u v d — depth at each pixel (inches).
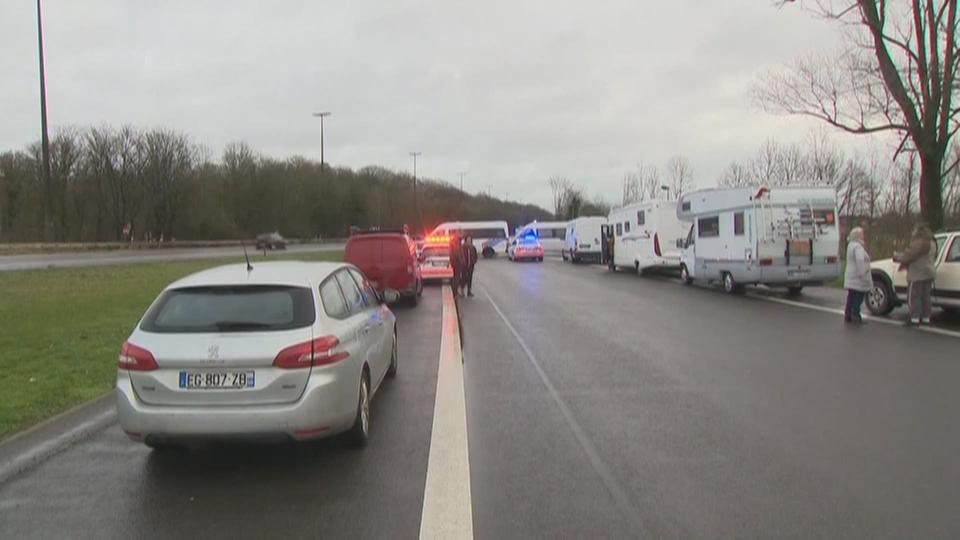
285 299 210.5
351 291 257.8
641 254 1051.9
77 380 317.1
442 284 969.5
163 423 195.2
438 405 273.6
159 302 212.4
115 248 2052.2
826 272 687.7
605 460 205.5
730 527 158.4
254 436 195.3
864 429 234.1
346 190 3671.3
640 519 163.3
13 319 499.5
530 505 172.4
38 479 197.0
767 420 246.2
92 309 564.1
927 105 745.0
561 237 2185.0
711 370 338.0
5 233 2363.4
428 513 168.7
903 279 521.7
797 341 424.2
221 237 2800.2
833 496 175.8
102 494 185.2
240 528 162.6
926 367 340.8
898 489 179.9
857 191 1616.6
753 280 693.3
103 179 2620.6
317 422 198.1
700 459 205.2
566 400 280.1
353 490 184.5
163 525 165.0
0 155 2434.8
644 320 532.1
